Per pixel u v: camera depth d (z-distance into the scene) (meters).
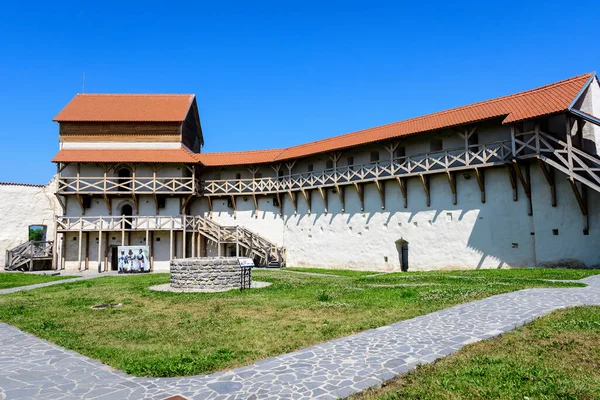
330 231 27.86
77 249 29.31
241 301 12.09
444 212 21.98
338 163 27.73
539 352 6.07
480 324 7.80
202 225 30.11
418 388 4.93
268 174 31.89
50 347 7.41
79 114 31.42
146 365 6.14
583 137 18.62
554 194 17.92
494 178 20.06
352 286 14.93
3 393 5.14
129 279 20.59
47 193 32.28
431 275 18.17
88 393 5.12
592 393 4.67
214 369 6.04
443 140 22.23
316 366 5.89
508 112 18.42
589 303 9.16
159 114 31.67
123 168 30.23
